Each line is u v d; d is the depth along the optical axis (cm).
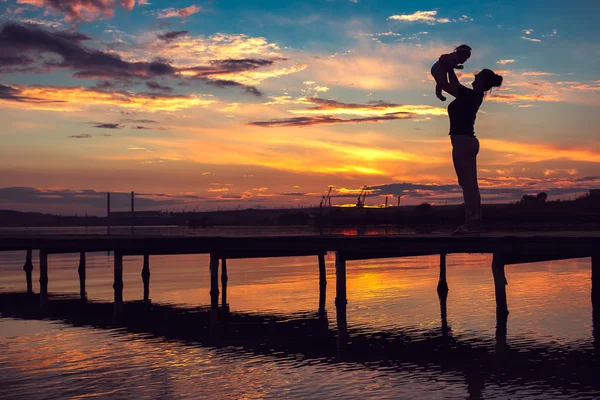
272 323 2250
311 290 3212
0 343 1938
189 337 2014
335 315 2384
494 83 1900
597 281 2578
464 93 1886
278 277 3972
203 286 3534
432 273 3941
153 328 2197
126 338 2009
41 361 1672
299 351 1777
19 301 3053
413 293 2938
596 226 9469
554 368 1518
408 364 1594
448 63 1872
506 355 1662
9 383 1448
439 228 12306
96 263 5684
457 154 1936
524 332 1947
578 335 1889
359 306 2577
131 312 2608
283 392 1359
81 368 1591
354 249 2358
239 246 2658
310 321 2273
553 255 2159
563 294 2795
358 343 1869
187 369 1573
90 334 2089
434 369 1536
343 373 1518
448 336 1923
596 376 1439
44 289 3039
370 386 1397
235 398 1319
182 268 4950
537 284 3203
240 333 2073
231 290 3288
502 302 2186
